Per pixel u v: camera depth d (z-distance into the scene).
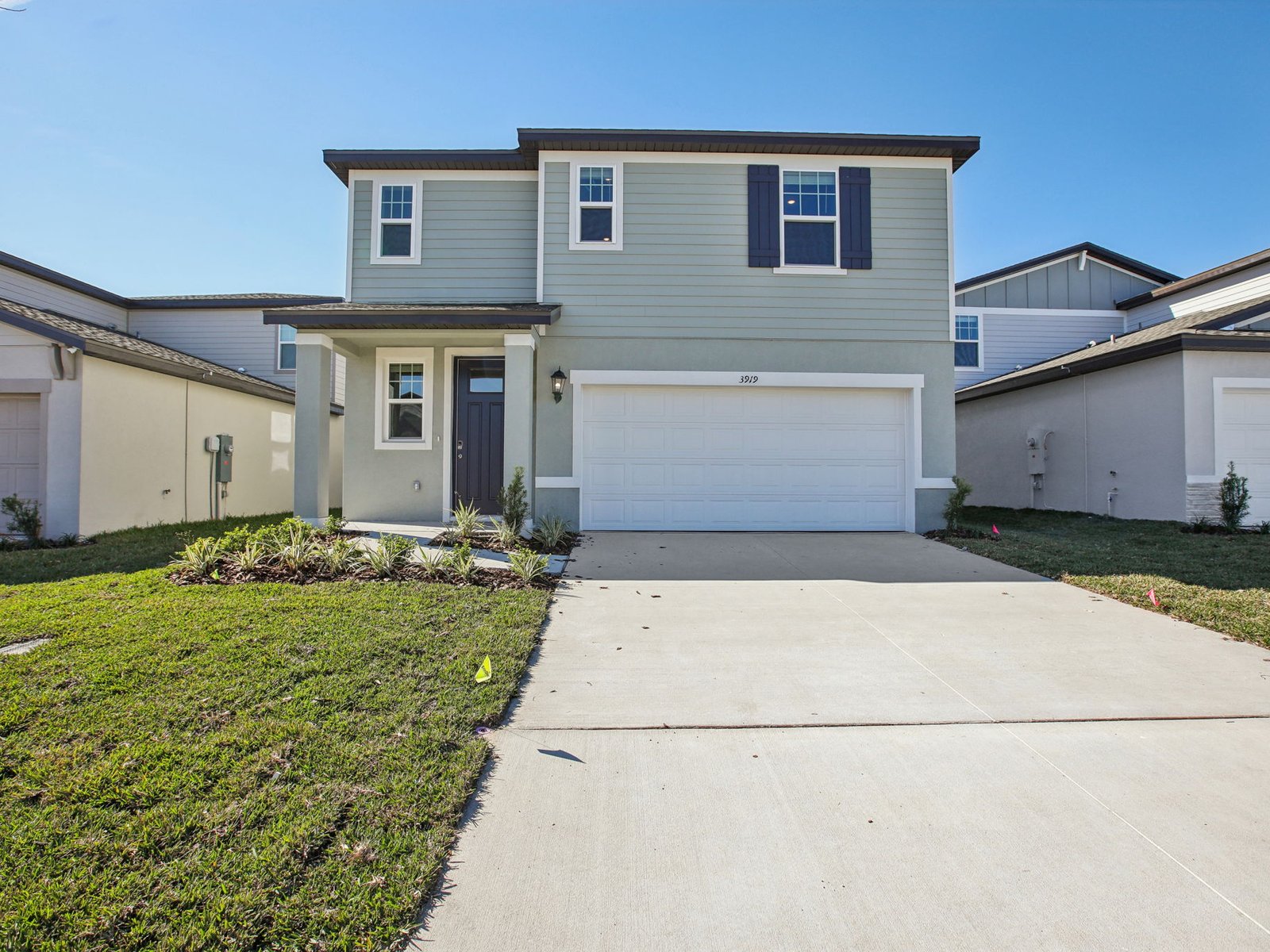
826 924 2.11
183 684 3.63
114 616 4.81
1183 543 8.74
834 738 3.38
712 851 2.47
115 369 9.83
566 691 3.93
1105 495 12.00
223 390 12.38
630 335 10.00
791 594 6.25
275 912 2.04
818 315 10.08
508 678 3.92
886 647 4.79
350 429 10.49
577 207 10.03
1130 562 7.48
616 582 6.69
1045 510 13.54
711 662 4.45
